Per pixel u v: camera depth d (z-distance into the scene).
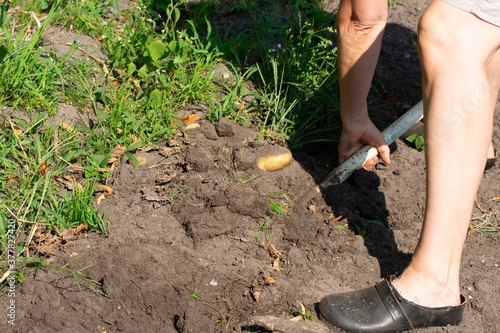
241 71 3.11
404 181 2.82
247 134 2.86
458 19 2.22
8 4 3.04
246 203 2.59
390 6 3.61
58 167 2.67
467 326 2.39
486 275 2.53
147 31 3.10
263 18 3.27
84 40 3.10
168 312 2.37
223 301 2.38
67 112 2.81
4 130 2.71
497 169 2.91
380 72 3.27
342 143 2.75
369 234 2.62
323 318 2.36
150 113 2.85
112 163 2.73
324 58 3.07
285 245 2.55
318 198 2.69
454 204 2.27
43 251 2.45
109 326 2.33
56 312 2.33
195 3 3.40
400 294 2.33
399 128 2.77
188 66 3.06
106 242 2.49
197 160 2.72
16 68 2.81
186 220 2.56
